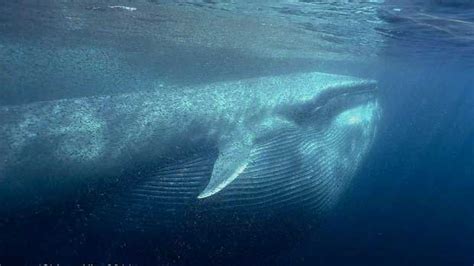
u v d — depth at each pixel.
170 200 7.57
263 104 9.25
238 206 7.67
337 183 9.80
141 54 17.14
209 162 7.92
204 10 11.90
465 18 11.50
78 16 11.95
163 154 7.80
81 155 6.94
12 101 13.78
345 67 32.94
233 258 8.37
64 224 7.27
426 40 17.36
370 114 12.06
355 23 13.79
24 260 7.23
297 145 8.88
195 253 7.95
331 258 17.39
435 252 19.00
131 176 7.56
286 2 10.83
